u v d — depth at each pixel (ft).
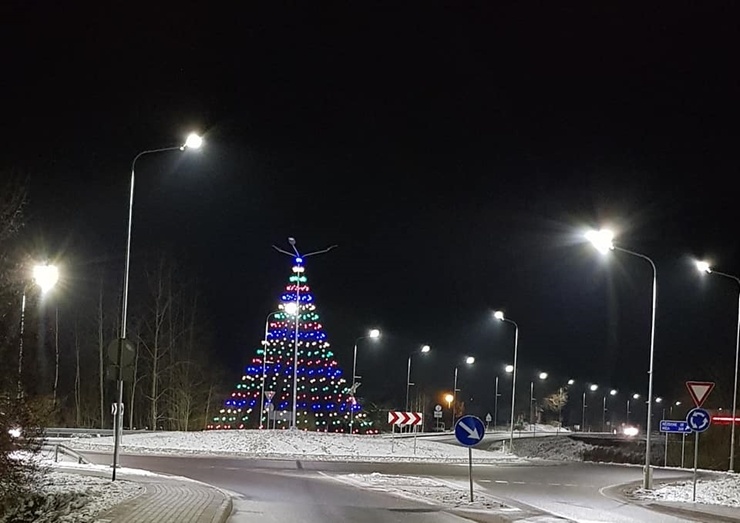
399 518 62.23
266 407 174.60
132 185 89.71
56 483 65.57
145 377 213.25
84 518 49.52
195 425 221.87
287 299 160.56
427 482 96.58
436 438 249.75
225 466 110.11
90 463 97.55
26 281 58.95
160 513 53.31
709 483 105.70
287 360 177.78
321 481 93.09
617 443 293.84
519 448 234.99
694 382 88.17
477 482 107.65
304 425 217.15
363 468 120.47
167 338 205.77
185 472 96.84
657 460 220.43
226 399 223.51
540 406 443.32
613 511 78.64
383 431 287.69
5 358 56.24
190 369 214.28
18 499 56.75
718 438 208.64
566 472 139.95
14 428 55.01
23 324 57.77
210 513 54.70
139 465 103.65
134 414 225.97
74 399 217.56
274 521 56.90
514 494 92.68
